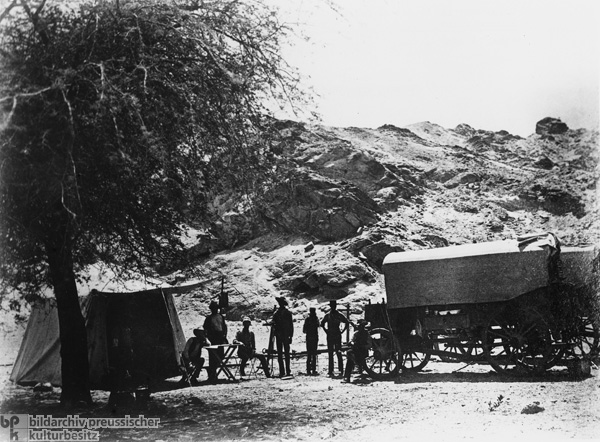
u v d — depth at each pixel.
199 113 11.41
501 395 10.86
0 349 22.44
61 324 12.60
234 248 48.31
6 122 8.86
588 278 13.77
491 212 56.66
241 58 11.59
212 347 16.72
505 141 85.69
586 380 12.62
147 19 10.78
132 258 13.92
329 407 11.50
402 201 54.88
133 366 15.21
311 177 49.31
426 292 14.28
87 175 10.86
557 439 7.68
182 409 11.97
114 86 9.67
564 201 56.28
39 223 11.21
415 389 13.16
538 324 13.47
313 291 42.03
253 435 9.13
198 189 13.05
